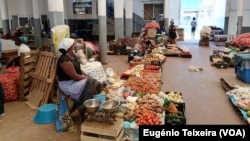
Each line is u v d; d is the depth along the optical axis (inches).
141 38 383.6
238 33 465.7
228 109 148.0
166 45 398.0
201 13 689.0
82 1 589.6
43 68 163.3
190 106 153.1
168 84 203.0
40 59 171.3
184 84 203.0
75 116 136.8
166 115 123.4
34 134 120.2
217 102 159.9
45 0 543.2
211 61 306.5
